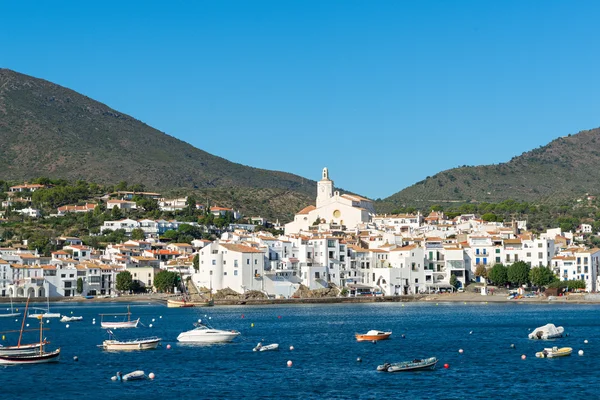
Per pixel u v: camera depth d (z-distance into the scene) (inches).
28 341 7687.0
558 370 5669.3
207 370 5792.3
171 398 4881.9
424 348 6919.3
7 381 5383.9
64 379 5462.6
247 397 4886.8
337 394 4943.4
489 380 5324.8
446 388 5088.6
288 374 5615.2
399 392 4980.3
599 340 7303.2
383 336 7588.6
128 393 5019.7
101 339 7805.1
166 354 6599.4
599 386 5103.3
